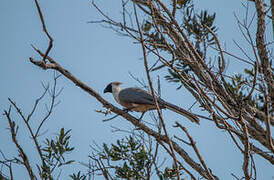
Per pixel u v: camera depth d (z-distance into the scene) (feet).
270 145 29.89
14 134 30.09
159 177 33.12
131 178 33.40
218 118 32.22
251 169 28.32
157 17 36.04
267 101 29.17
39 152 31.12
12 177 28.78
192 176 30.86
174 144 36.37
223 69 34.06
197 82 30.94
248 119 35.06
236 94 35.35
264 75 34.45
